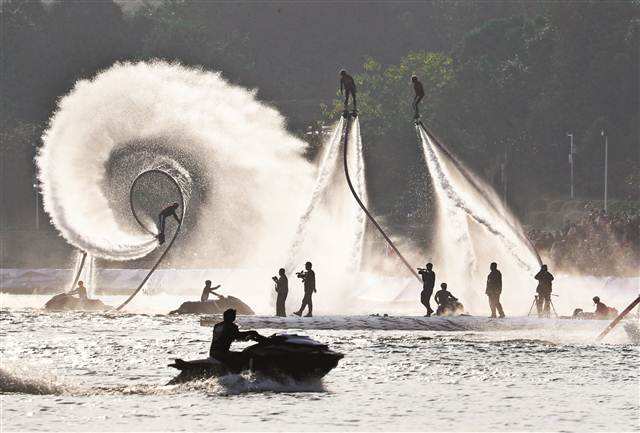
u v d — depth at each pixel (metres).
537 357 144.25
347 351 149.88
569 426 94.69
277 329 177.62
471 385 119.50
